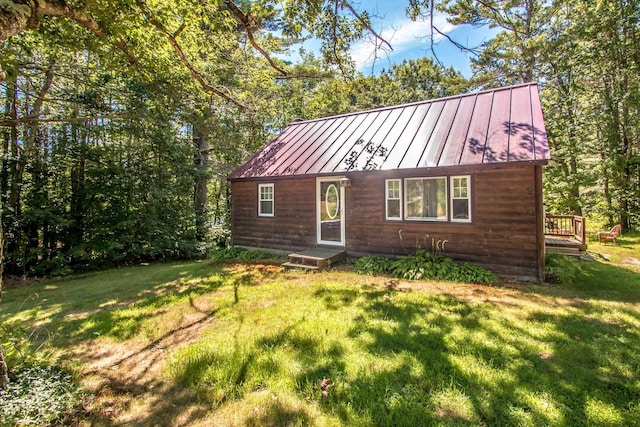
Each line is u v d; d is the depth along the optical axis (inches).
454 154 299.7
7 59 234.2
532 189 270.2
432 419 101.9
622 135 548.7
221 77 492.1
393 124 400.5
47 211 394.9
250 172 457.1
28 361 132.4
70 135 449.1
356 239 371.6
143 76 302.5
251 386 124.9
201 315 208.2
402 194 338.0
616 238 478.9
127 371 142.1
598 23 526.6
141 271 403.2
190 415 110.7
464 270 285.3
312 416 106.0
